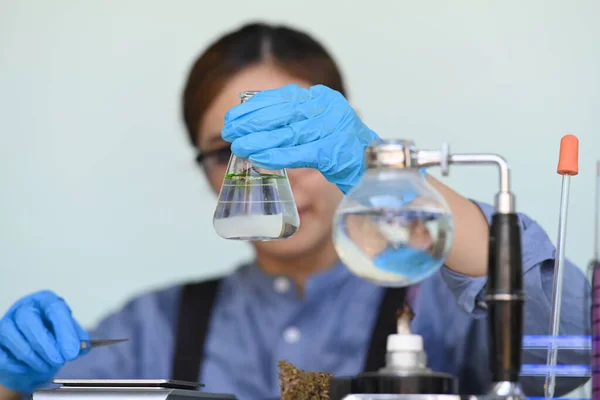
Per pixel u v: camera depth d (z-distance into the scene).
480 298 2.25
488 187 3.75
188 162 3.88
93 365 3.65
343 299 3.49
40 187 3.96
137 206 3.91
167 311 3.74
